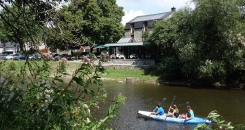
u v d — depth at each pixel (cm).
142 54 5362
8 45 7619
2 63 586
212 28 3039
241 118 1703
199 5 3053
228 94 2633
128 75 3975
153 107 2047
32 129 353
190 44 3084
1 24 618
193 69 3152
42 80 462
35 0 572
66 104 371
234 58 2922
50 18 577
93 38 4800
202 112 1897
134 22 6034
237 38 2894
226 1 2853
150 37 4138
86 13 4588
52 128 347
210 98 2423
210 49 3134
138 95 2562
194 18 3172
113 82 3541
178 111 1842
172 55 3741
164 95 2573
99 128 394
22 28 572
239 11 2917
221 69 2942
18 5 569
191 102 2248
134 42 4884
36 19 577
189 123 1625
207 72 2984
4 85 443
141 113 1759
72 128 378
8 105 383
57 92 361
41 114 354
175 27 3734
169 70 3591
